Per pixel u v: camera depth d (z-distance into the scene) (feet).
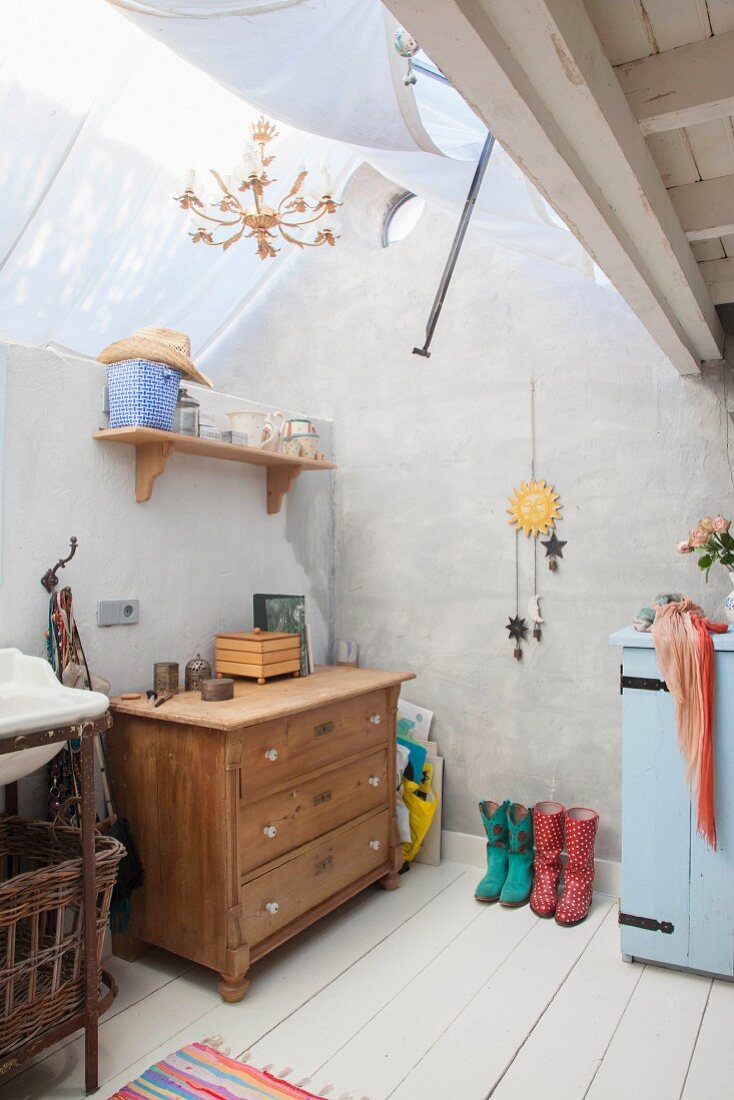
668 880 7.73
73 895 5.91
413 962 7.89
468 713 10.66
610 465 9.66
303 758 8.16
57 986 5.77
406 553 11.23
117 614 8.30
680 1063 6.25
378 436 11.49
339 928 8.64
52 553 7.65
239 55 5.86
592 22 4.04
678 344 7.86
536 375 10.18
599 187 4.85
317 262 12.08
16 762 5.64
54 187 8.20
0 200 7.78
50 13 6.48
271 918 7.64
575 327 9.91
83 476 7.98
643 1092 5.89
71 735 5.84
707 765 7.43
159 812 7.64
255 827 7.47
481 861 10.47
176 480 9.14
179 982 7.52
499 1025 6.78
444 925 8.73
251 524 10.30
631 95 4.53
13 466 7.27
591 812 9.61
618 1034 6.66
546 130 4.00
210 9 5.26
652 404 9.41
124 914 7.41
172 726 7.52
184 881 7.45
